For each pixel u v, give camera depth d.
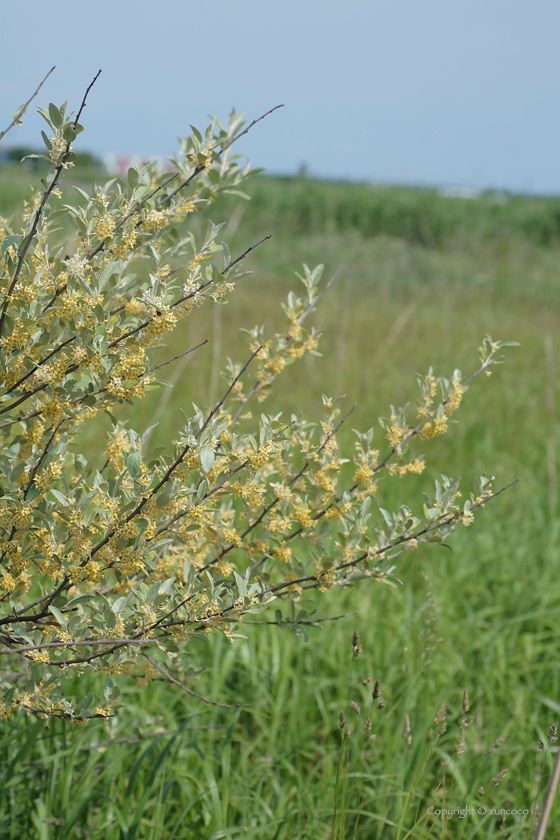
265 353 1.98
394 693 3.02
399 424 2.02
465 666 3.21
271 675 3.01
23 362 1.52
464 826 2.32
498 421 5.92
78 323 1.48
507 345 1.98
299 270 12.92
